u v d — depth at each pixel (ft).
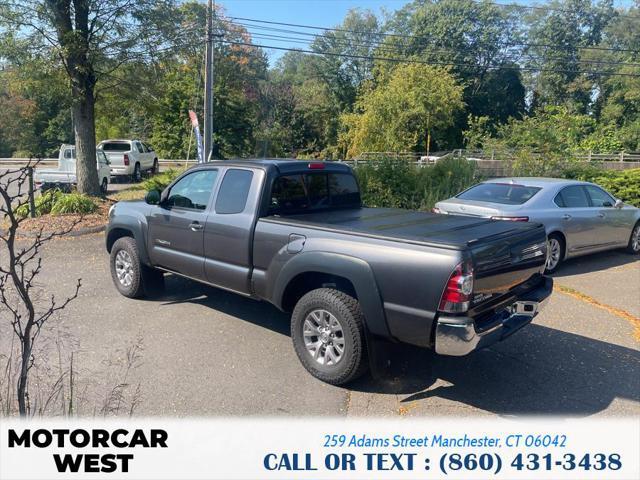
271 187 15.97
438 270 11.69
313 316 14.14
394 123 129.29
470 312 11.94
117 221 20.71
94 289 21.85
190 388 13.43
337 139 162.09
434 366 15.12
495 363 15.39
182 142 131.75
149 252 19.47
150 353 15.48
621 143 139.54
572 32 188.75
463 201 27.30
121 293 20.93
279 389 13.53
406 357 15.34
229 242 16.24
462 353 11.61
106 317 18.45
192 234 17.52
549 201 26.63
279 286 14.74
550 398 13.39
